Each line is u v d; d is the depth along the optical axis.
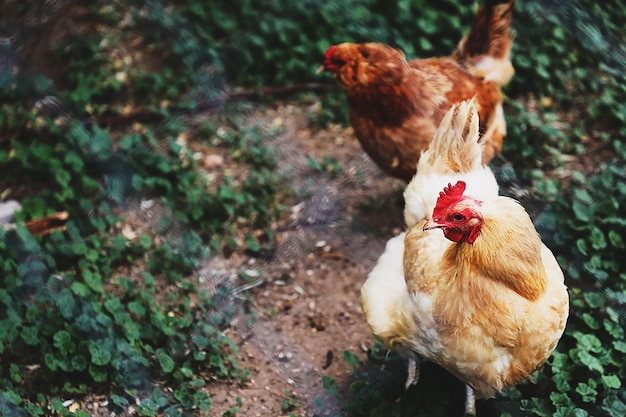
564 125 2.02
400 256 1.48
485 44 1.79
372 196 1.96
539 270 1.29
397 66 1.70
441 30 2.19
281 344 1.68
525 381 1.50
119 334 1.63
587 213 1.73
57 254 1.79
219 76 2.20
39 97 2.12
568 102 2.05
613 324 1.55
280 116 2.14
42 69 2.22
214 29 2.30
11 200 1.92
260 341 1.68
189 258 1.80
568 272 1.66
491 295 1.28
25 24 2.29
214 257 1.83
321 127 2.11
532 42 2.13
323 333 1.70
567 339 1.56
